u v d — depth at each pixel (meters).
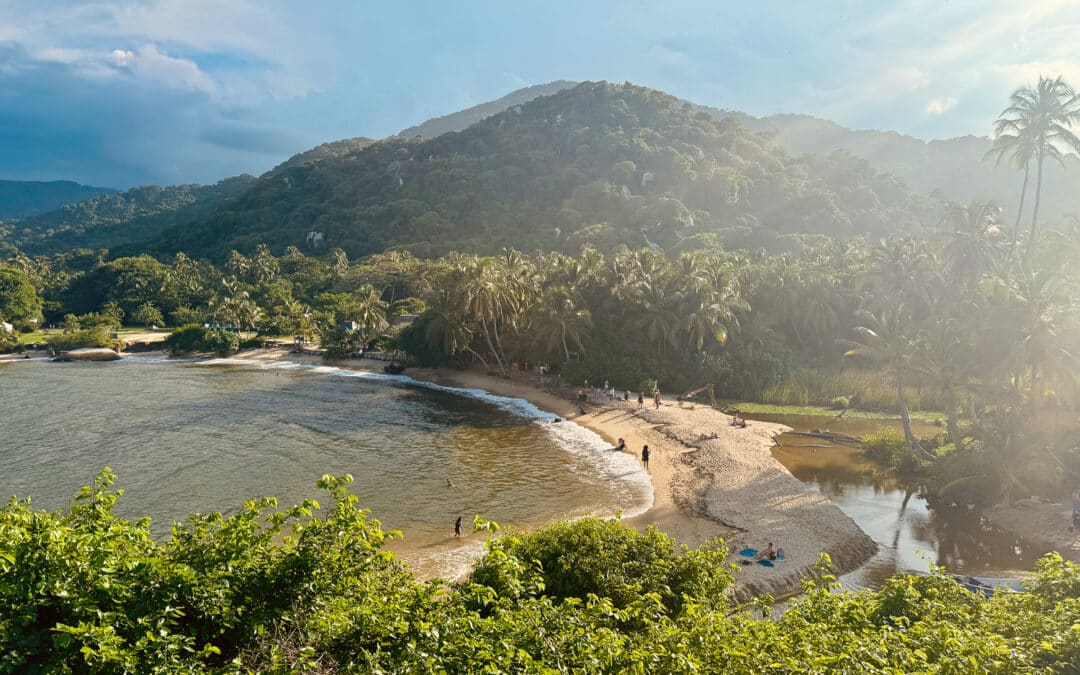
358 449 49.38
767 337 77.25
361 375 90.75
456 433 54.72
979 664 10.89
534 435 53.88
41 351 115.88
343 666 9.14
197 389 78.19
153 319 142.38
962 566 27.84
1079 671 11.35
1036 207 54.28
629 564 17.95
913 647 11.76
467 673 8.81
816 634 11.73
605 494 38.41
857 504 36.62
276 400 70.69
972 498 35.84
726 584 18.16
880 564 28.20
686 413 59.44
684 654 9.78
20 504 10.27
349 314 117.88
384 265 150.38
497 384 78.44
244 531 10.34
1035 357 36.12
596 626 11.73
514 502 37.00
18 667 8.10
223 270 176.62
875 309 77.25
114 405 67.56
